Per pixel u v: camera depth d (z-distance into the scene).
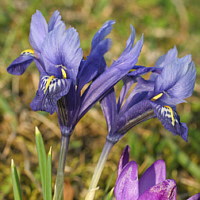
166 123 0.39
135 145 0.52
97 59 0.40
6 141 0.52
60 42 0.38
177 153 0.51
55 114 0.57
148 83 0.40
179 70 0.39
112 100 0.41
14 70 0.40
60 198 0.41
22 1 0.81
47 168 0.40
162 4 0.91
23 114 0.56
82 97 0.40
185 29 0.83
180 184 0.50
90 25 0.78
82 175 0.50
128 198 0.39
